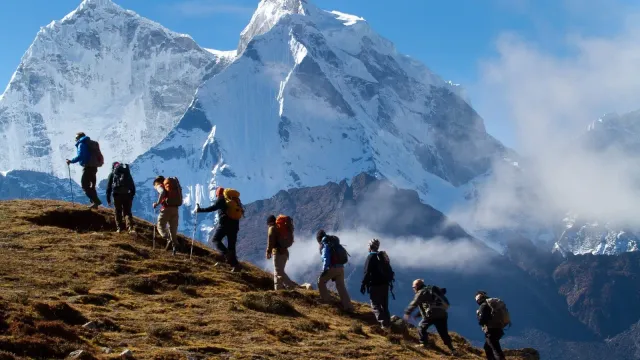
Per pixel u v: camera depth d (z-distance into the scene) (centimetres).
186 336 2105
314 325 2483
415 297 2658
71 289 2378
